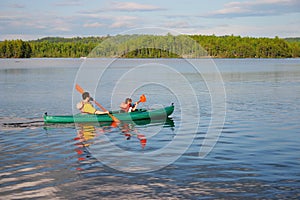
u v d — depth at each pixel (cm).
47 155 966
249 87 2806
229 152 977
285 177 789
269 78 3700
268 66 6231
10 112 1686
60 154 975
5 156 955
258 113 1594
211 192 721
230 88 2744
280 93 2372
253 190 727
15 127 1330
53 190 732
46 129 1295
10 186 751
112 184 764
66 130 1280
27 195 709
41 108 1811
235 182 766
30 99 2153
